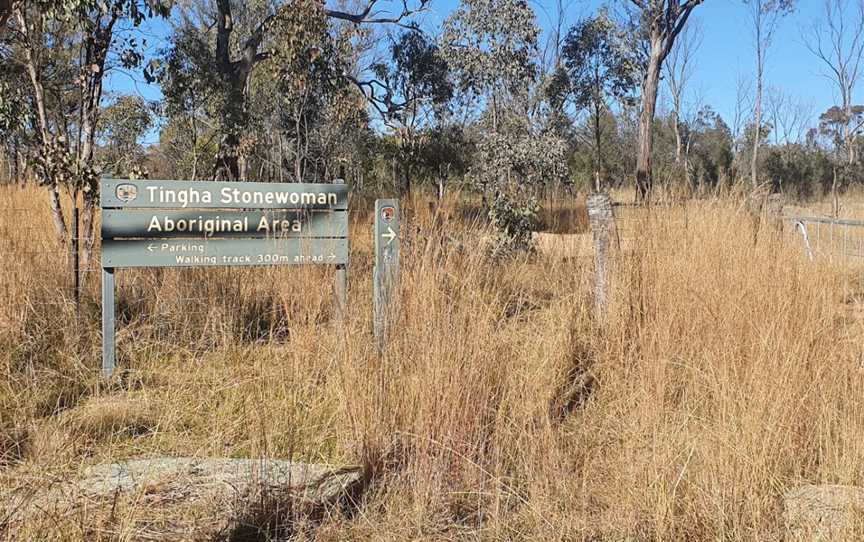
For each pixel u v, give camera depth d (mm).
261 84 17719
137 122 13898
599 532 2951
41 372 4566
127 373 4906
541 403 3857
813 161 32344
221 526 2895
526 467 3291
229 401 4219
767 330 4223
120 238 5129
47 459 3305
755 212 5926
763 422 3463
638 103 24672
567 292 6062
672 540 2836
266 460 3332
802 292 4750
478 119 15320
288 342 5133
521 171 12008
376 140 18203
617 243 5652
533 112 15242
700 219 5645
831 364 4180
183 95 14320
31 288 5430
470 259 4512
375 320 4352
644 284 5246
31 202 8969
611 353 4875
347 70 16797
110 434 3768
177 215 5281
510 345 4414
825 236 6695
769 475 3246
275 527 2938
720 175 7125
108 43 7176
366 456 3469
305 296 5016
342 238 5672
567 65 23703
